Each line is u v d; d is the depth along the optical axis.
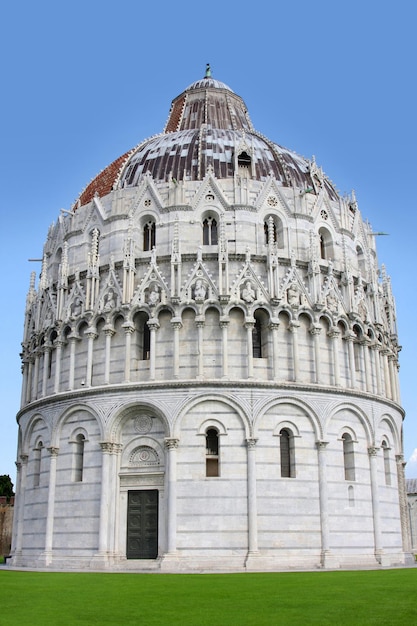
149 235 60.12
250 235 58.31
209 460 51.97
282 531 50.50
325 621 22.34
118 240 59.62
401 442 64.25
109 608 25.94
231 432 51.81
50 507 54.72
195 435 51.72
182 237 58.16
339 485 53.91
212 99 84.19
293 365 54.91
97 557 50.44
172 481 50.53
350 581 36.31
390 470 59.75
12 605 27.02
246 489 50.66
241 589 32.47
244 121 84.12
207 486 50.59
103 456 52.81
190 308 54.69
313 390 54.47
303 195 61.28
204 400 52.25
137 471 52.53
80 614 24.42
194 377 53.31
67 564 51.81
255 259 57.50
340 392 55.75
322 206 62.78
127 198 61.31
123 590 32.47
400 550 58.25
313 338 56.38
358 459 56.03
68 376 57.47
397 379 66.62
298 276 57.34
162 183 60.84
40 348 61.97
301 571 46.66
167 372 53.81
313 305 56.84
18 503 61.88
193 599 28.53
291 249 58.75
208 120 81.38
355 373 58.50
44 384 59.59
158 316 55.19
